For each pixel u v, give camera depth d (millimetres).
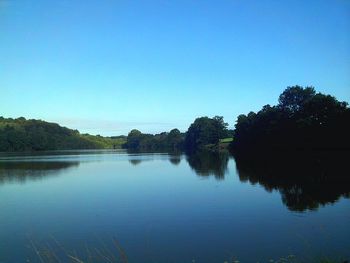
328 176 49875
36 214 32344
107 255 21328
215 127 178625
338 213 29625
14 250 22625
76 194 43000
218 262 19891
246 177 54156
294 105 112000
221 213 30922
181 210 32438
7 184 53031
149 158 119875
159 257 20828
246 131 132375
